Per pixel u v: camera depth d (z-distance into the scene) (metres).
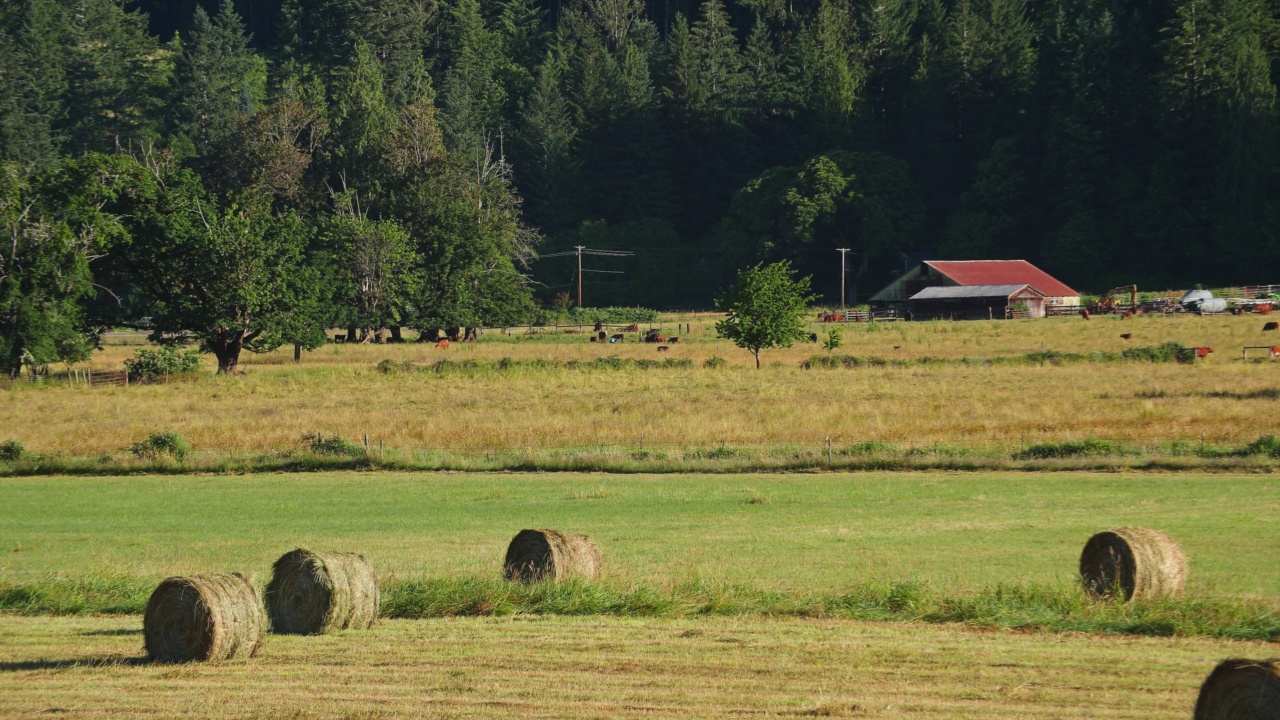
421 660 53.50
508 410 176.62
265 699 48.28
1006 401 166.62
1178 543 81.44
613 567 75.38
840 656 52.47
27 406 197.75
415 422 163.62
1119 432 136.50
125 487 126.12
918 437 139.62
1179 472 116.06
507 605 63.53
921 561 77.81
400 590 66.06
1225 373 198.88
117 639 59.59
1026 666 50.53
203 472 136.25
